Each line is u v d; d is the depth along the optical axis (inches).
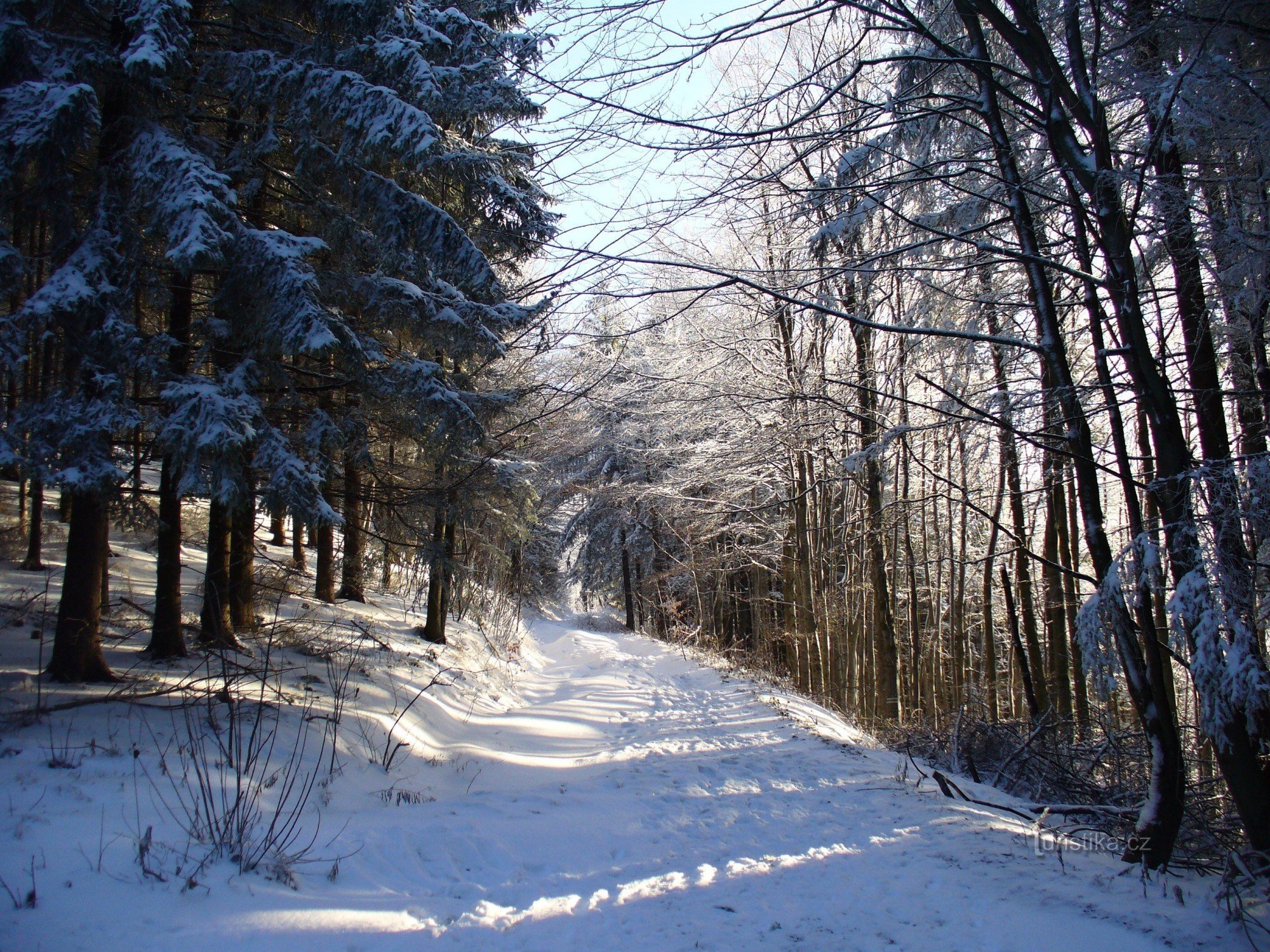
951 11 212.8
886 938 144.9
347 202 341.4
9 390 258.4
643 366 568.1
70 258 247.3
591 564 1460.4
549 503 1213.7
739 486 746.2
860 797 275.6
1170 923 144.3
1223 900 153.4
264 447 285.9
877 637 567.2
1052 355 188.5
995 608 799.7
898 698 535.8
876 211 241.3
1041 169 232.8
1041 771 337.1
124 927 124.8
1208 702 145.3
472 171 315.9
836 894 170.1
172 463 265.9
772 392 525.0
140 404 292.2
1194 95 160.4
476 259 311.0
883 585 544.1
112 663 301.9
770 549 870.4
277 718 268.8
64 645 271.4
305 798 217.2
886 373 355.9
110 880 138.8
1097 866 186.4
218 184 251.9
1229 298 203.2
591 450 1085.8
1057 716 401.4
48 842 149.6
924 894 168.4
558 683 683.4
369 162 301.9
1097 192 171.8
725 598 1077.8
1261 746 163.8
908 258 266.4
